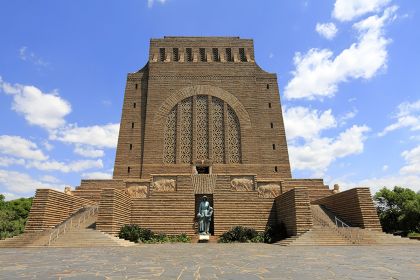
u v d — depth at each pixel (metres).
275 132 40.69
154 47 44.38
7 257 13.34
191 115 40.72
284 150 39.91
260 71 44.00
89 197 32.59
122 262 11.33
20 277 8.08
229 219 29.19
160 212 29.11
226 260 11.95
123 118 40.81
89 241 20.61
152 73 42.03
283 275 8.27
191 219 29.03
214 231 28.81
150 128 39.78
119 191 25.77
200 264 10.70
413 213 35.25
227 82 42.12
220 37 45.38
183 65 42.56
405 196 39.88
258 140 39.97
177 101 41.06
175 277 8.01
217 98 41.44
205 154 39.25
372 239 21.73
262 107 41.84
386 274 8.34
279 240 25.56
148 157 38.59
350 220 25.67
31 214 23.44
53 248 18.81
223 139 39.94
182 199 29.50
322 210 29.03
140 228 26.67
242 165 38.72
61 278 7.90
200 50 45.00
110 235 22.56
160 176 30.25
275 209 29.59
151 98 40.94
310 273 8.58
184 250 17.23
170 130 40.09
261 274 8.45
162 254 14.66
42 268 9.77
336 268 9.55
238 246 20.88
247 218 29.30
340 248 17.97
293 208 24.92
